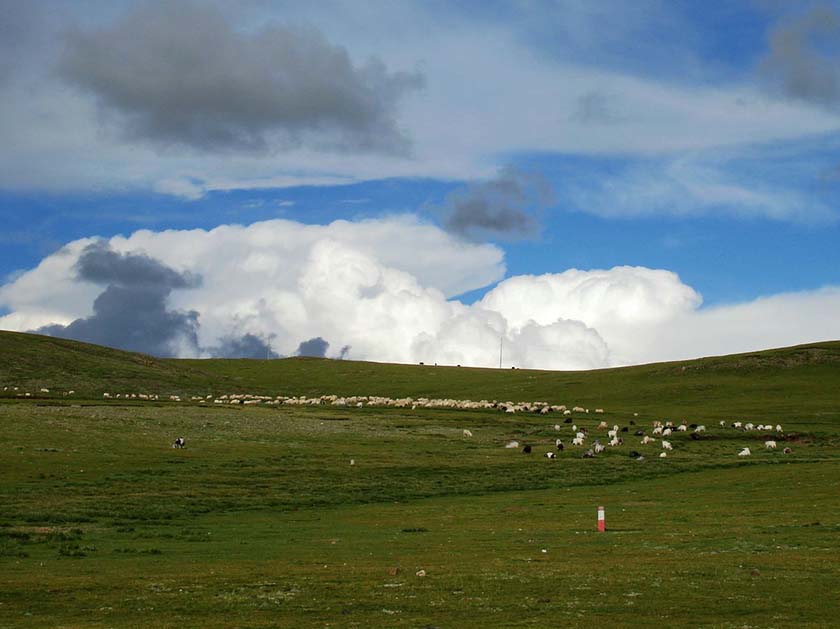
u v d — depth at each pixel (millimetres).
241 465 72688
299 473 69750
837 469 68375
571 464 80750
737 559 31828
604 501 56719
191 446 84688
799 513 46219
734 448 98625
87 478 61531
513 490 65750
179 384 183500
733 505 51531
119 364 189750
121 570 30859
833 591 25594
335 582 27766
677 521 45219
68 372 171000
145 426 98875
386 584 27328
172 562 33062
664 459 86000
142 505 52094
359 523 47375
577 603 24203
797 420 125875
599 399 166500
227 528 45031
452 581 27812
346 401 154625
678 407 148375
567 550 35625
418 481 68312
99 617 22859
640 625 21453
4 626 21750
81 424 96000
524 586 26828
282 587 26922
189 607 24062
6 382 154750
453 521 47906
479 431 112500
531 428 116562
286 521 48281
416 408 141250
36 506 49656
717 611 23109
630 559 32500
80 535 40875
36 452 73062
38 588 26844
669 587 26422
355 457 82000
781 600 24391
